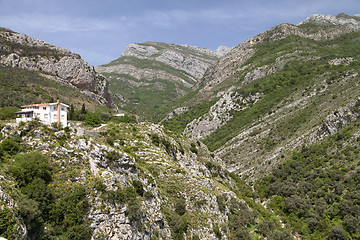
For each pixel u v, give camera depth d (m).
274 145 139.75
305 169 109.19
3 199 32.69
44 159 42.25
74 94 166.25
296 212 89.75
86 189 41.50
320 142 118.81
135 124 91.62
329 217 82.19
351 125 114.75
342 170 97.12
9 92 125.44
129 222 42.12
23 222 33.44
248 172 131.12
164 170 70.06
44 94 141.62
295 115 152.75
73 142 46.84
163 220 52.62
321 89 162.25
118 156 49.41
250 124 173.62
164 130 101.25
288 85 197.38
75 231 37.78
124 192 44.25
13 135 46.22
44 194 38.59
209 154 113.19
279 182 109.38
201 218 62.09
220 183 96.06
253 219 79.38
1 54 169.25
